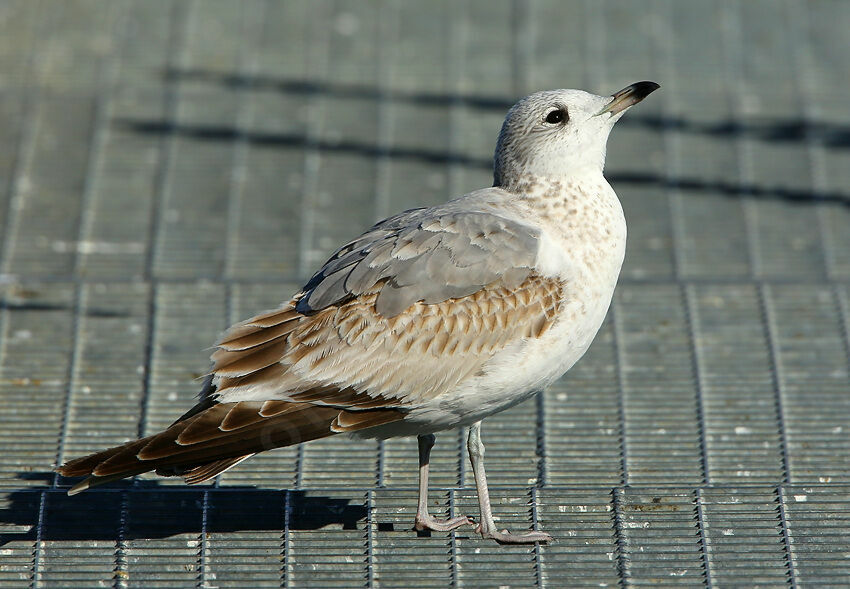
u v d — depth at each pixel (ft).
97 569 27.94
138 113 49.03
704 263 41.78
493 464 32.55
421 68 51.72
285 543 28.91
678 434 33.68
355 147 47.55
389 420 27.84
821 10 55.26
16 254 41.73
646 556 28.37
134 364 36.68
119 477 26.02
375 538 29.25
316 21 54.70
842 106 49.55
